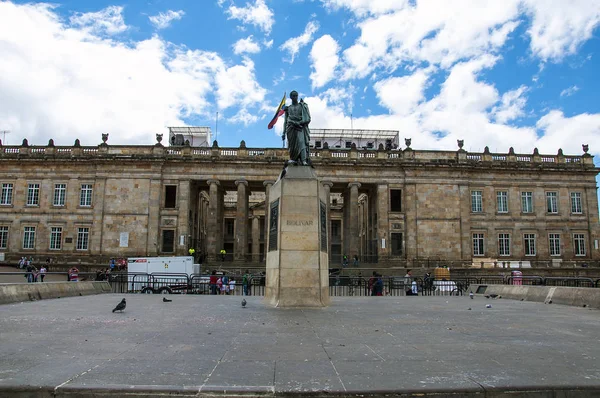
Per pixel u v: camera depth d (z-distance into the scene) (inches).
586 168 2967.5
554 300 922.7
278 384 287.9
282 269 741.3
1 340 430.3
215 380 295.7
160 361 346.6
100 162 2797.7
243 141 2827.3
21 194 2827.3
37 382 286.0
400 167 2871.6
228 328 512.1
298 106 796.0
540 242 2928.2
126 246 2741.1
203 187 3061.0
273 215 794.8
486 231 2915.8
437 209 2854.3
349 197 3058.6
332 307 759.1
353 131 3927.2
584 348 409.1
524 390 283.6
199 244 3265.3
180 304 818.2
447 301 978.1
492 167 2920.8
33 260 2748.5
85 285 1120.8
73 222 2792.8
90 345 407.8
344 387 283.1
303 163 778.2
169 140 3912.4
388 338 453.7
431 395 277.6
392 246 2866.6
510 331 508.4
